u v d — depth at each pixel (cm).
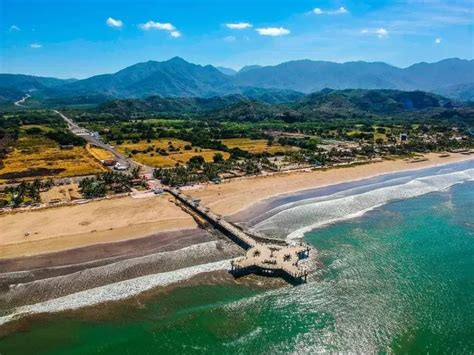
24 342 6706
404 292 8119
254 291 8206
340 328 7000
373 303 7738
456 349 6462
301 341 6688
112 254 9556
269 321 7219
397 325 7062
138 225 11231
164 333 6919
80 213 12069
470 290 8188
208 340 6731
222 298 7956
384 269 9094
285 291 8206
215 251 9925
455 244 10450
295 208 13100
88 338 6800
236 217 12194
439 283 8469
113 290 8150
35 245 9900
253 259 9169
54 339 6775
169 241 10338
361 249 10150
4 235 10425
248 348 6531
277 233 11100
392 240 10706
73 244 9981
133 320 7262
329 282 8544
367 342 6644
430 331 6900
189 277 8706
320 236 10956
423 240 10700
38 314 7406
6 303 7694
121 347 6588
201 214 12138
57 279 8469
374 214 12762
